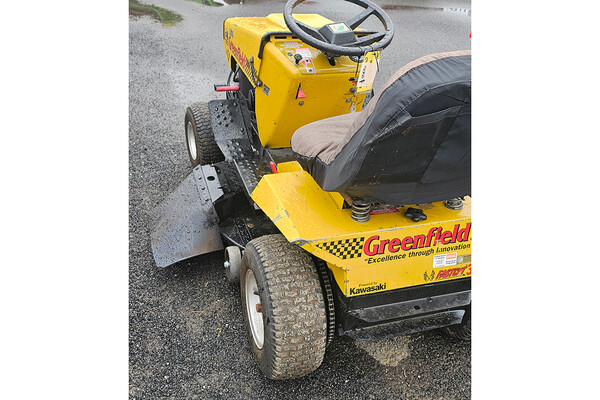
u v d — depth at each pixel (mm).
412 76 1472
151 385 2191
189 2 7195
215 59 5586
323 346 2020
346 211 2051
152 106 4594
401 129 1510
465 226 2059
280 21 3080
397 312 2066
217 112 3230
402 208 2113
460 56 1516
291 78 2508
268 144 2920
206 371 2283
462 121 1541
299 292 1970
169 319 2557
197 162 3609
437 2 8219
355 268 1948
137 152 3939
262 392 2197
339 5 7383
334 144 1911
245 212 2979
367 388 2246
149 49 5680
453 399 2209
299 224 1928
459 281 2168
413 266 2041
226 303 2680
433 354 2451
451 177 1750
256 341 2246
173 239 2807
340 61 2621
